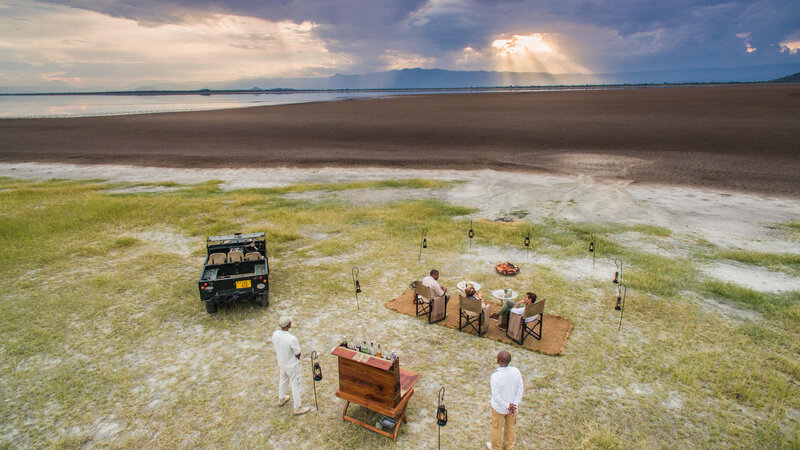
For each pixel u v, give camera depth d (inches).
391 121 2322.8
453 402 272.2
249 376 299.4
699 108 2519.7
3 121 2701.8
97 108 4402.1
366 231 629.6
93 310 391.9
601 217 709.9
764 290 430.3
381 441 240.5
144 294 427.2
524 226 649.6
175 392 283.1
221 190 952.9
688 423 253.4
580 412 262.2
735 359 313.9
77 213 713.0
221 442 241.0
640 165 1116.5
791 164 1049.5
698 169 1043.3
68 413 263.4
